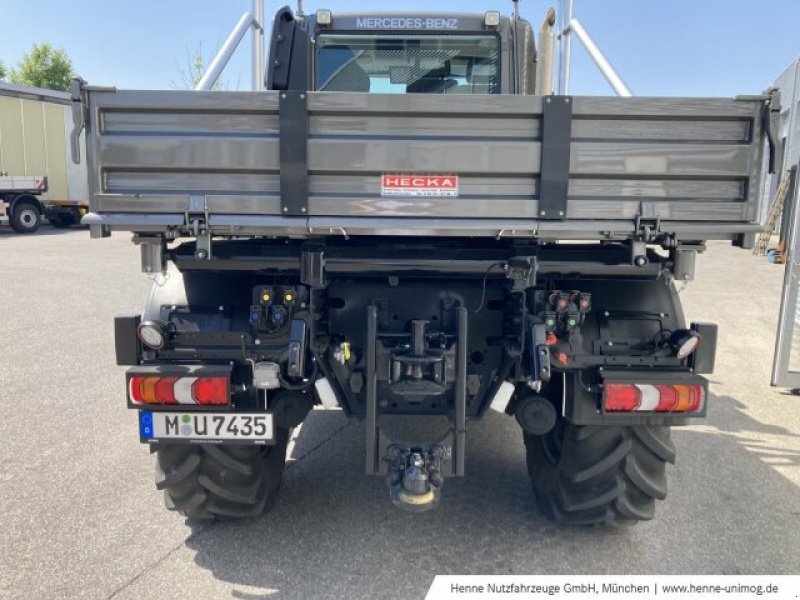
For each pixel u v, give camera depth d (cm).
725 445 454
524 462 416
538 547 314
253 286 300
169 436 279
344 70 434
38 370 613
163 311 290
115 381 581
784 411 535
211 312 290
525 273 271
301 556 304
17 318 841
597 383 282
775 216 1512
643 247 264
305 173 257
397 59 432
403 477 269
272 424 281
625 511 310
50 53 4650
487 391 303
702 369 281
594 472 302
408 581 286
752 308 975
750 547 316
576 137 256
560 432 325
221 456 303
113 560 298
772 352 733
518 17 426
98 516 339
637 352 286
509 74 429
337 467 407
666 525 337
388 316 310
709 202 260
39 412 500
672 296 300
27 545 310
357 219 261
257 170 258
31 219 2052
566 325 282
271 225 259
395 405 296
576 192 260
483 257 289
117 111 256
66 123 2170
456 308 299
